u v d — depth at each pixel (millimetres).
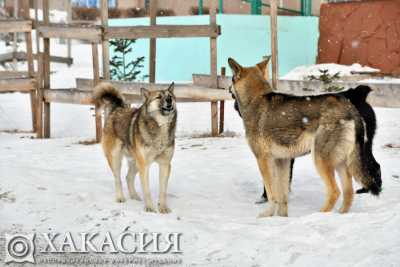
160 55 21812
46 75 15094
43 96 14750
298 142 7301
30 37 15789
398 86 10945
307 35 21609
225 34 20594
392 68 18859
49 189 8445
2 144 13531
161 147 7738
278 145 7434
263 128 7512
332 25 20375
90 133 15555
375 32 19281
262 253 5820
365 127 7340
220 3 21891
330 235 6117
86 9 32344
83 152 12133
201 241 6293
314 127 7156
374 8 19250
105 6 13773
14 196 8062
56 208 7641
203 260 5805
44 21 15297
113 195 8516
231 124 15195
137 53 22312
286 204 7613
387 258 5289
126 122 8117
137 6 27453
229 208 8062
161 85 13609
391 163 9992
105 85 8492
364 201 8000
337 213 6852
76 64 26844
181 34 13617
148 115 7652
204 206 8148
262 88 7711
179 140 13078
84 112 18266
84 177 9570
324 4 20672
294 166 10211
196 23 20984
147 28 13766
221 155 11305
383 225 6148
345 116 7043
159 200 7836
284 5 22844
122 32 13844
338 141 7035
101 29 13750
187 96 13539
